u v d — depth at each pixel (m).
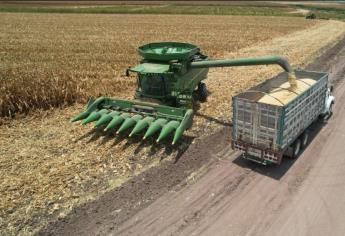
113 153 11.23
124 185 9.45
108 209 8.48
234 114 10.19
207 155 11.08
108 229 7.81
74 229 7.82
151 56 12.95
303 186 9.31
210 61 12.97
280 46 30.59
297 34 39.56
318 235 7.50
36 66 22.31
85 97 16.16
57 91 15.59
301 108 10.41
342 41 33.34
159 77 12.62
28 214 8.32
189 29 44.25
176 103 13.07
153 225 7.91
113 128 12.72
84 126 13.38
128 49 28.72
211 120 13.89
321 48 28.92
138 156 11.03
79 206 8.60
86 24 50.06
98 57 25.45
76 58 25.16
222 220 8.03
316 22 54.59
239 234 7.57
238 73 21.23
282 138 9.45
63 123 13.72
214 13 72.25
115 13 71.75
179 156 11.00
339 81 19.03
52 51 28.22
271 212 8.27
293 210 8.33
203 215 8.21
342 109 14.88
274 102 10.04
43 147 11.71
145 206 8.56
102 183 9.56
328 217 8.07
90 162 10.68
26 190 9.23
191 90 14.27
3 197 8.92
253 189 9.21
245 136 10.20
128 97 16.67
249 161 10.70
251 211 8.32
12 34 39.00
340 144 11.71
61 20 55.88
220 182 9.55
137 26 47.56
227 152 11.29
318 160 10.70
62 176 9.91
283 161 10.69
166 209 8.45
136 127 11.34
